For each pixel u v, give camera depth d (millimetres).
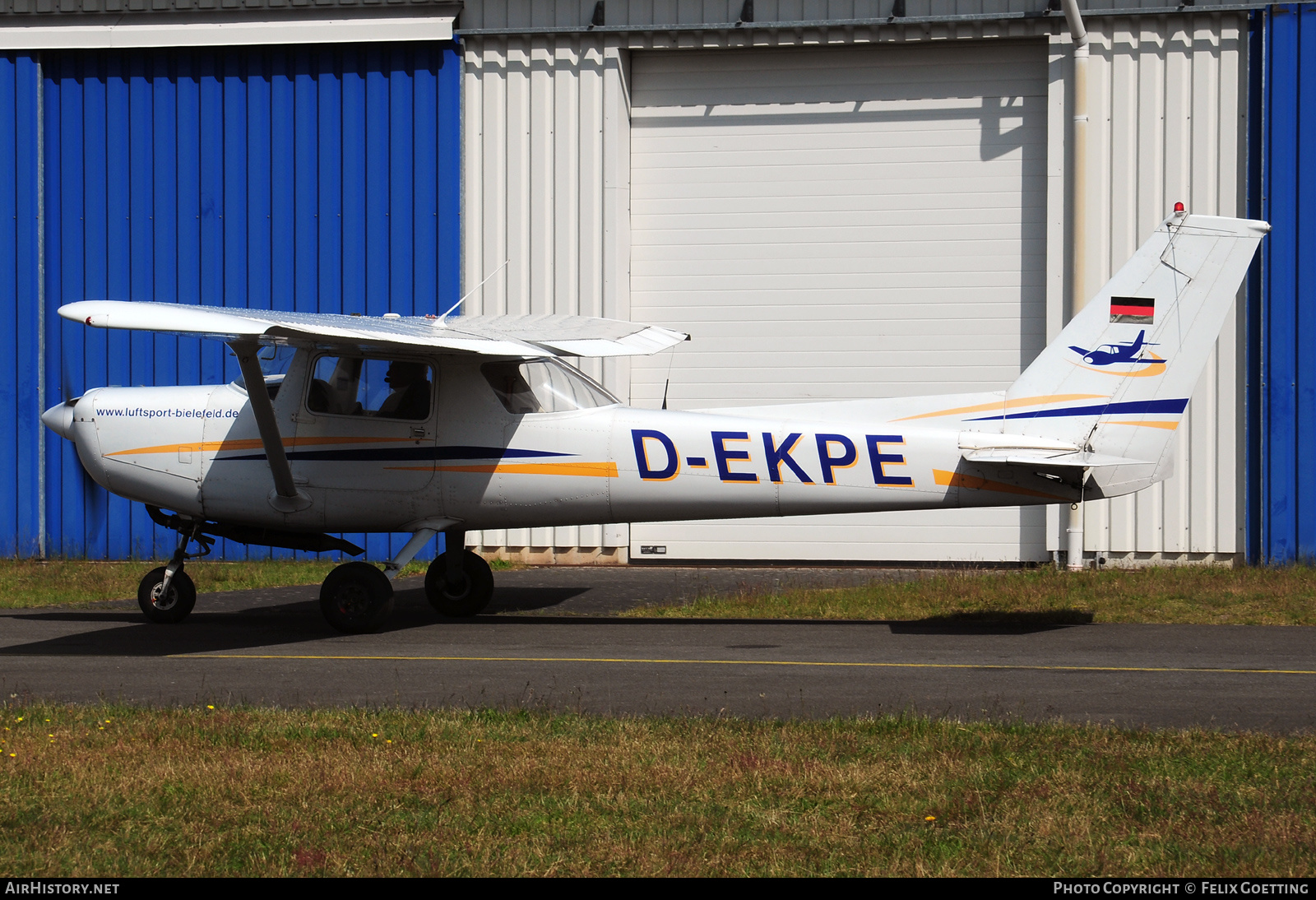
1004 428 16500
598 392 17797
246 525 18047
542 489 17328
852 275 27531
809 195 27656
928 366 27266
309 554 27906
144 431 17844
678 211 28125
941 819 8039
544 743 9891
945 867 7215
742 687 12648
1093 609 18594
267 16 27594
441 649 15492
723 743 9852
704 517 17406
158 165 28172
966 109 26984
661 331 19500
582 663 14258
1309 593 19594
